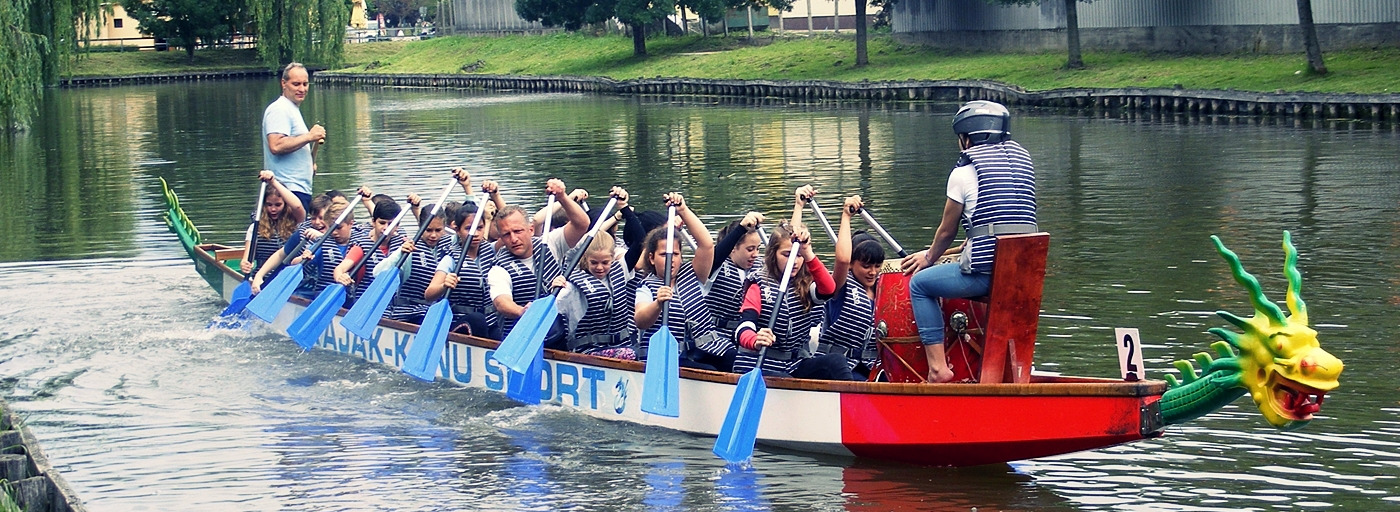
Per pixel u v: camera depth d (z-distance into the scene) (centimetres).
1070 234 1356
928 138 2522
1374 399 781
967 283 662
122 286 1232
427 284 952
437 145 2680
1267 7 3362
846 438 700
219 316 1087
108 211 1745
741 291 763
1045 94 3272
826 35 5222
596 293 806
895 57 4525
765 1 5047
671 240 749
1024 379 671
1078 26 3909
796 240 723
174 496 685
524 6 5434
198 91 5181
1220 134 2377
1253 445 720
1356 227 1329
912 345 703
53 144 2803
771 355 745
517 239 836
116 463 738
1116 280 1120
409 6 11350
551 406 827
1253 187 1655
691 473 703
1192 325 962
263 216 1122
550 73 5438
